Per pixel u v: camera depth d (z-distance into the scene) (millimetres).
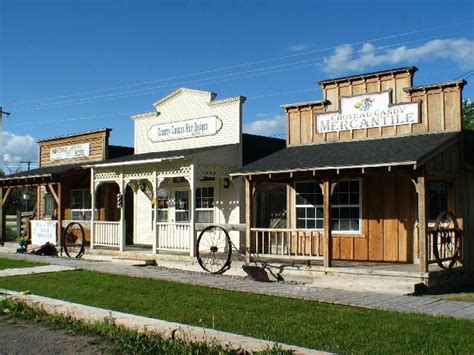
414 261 14492
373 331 7918
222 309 9609
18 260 18047
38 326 8492
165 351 6844
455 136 13594
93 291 11547
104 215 22391
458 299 11430
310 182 16375
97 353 6984
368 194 15375
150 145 20688
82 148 23891
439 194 14320
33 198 38938
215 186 18609
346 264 14203
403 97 14742
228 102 18281
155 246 17484
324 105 16125
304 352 6309
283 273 14094
